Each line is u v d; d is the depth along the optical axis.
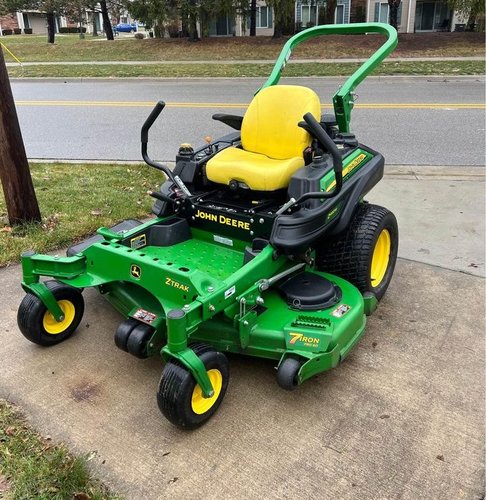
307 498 2.32
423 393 2.96
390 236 3.89
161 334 2.94
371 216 3.61
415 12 30.17
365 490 2.36
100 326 3.64
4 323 3.66
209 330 2.94
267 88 3.82
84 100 12.55
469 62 16.81
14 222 5.02
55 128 9.67
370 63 4.04
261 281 2.97
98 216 5.36
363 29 4.35
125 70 17.33
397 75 14.81
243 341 2.85
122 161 7.47
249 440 2.65
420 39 20.91
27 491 2.32
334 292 3.18
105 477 2.43
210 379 2.68
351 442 2.63
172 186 3.70
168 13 22.41
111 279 3.11
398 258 4.56
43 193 6.00
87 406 2.89
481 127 9.03
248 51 20.72
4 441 2.61
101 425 2.75
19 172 4.84
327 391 2.99
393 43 4.12
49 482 2.37
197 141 8.45
